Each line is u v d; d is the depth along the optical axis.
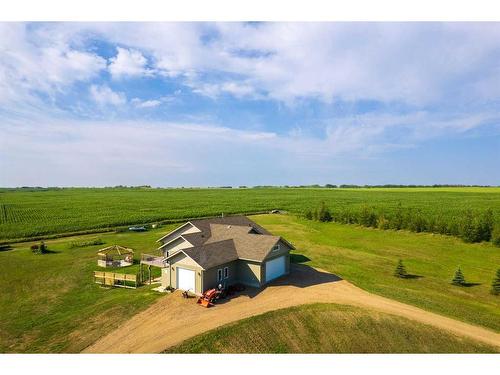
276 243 29.86
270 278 29.62
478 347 19.05
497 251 42.00
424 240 48.34
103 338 19.23
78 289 28.31
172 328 20.05
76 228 57.62
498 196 120.44
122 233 55.09
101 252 39.34
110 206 94.69
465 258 39.47
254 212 81.94
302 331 19.84
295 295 25.80
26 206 94.69
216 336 18.75
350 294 26.39
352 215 62.81
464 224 46.94
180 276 26.73
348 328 20.30
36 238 51.16
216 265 26.11
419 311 23.41
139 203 104.00
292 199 117.38
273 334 19.38
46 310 23.92
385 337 19.72
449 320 22.20
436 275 33.09
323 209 67.12
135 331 19.92
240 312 22.20
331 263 36.28
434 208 80.06
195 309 22.84
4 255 40.50
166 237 37.81
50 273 32.94
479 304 25.70
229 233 33.25
